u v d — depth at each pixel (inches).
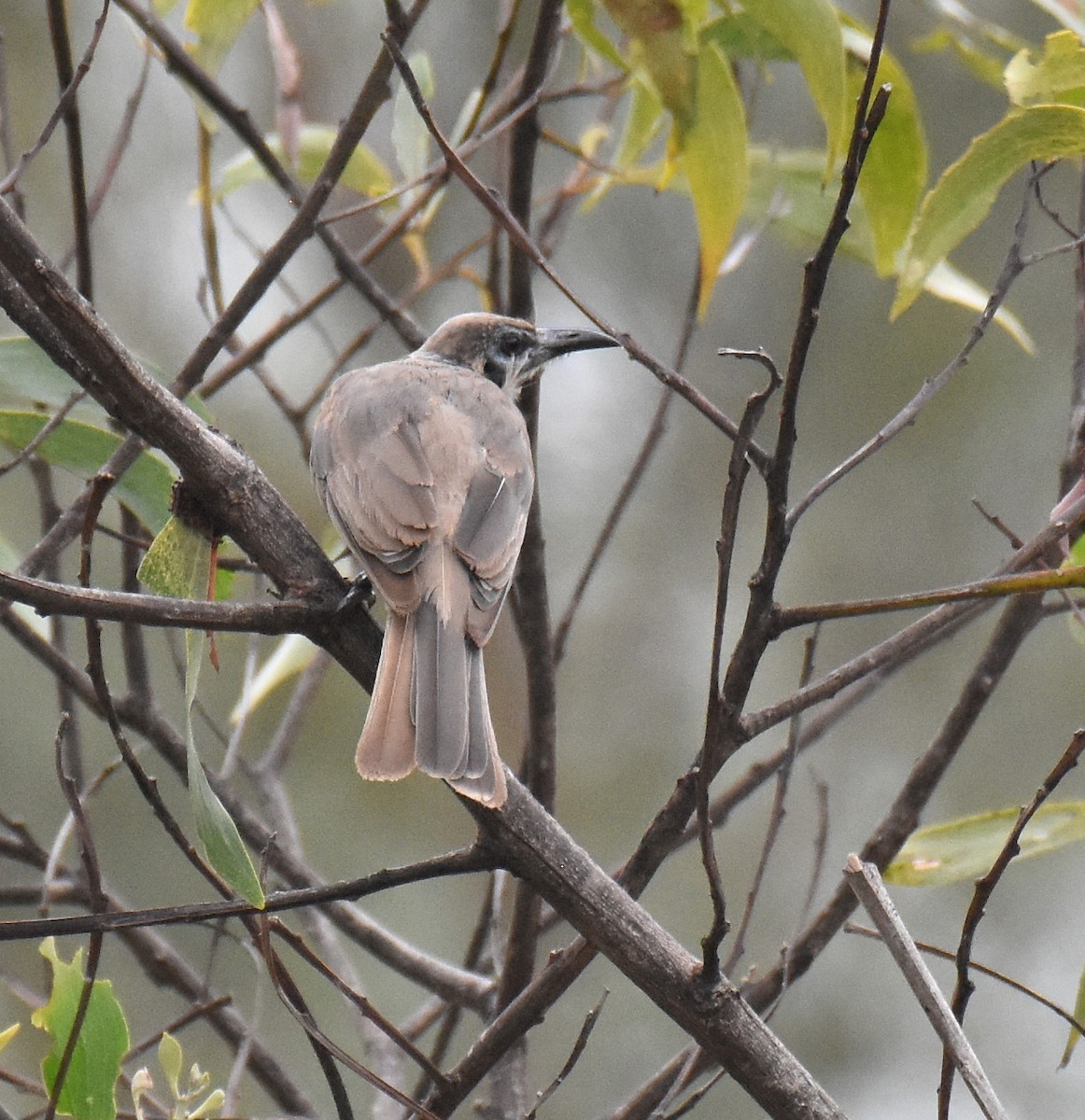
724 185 336.5
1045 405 625.3
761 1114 533.0
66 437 326.0
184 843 276.1
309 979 538.9
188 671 266.5
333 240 374.6
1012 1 585.3
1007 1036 581.6
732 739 267.4
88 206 369.4
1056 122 287.9
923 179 365.4
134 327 614.2
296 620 277.9
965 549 623.2
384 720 276.2
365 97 333.7
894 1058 576.4
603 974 575.8
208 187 382.0
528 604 327.0
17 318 276.5
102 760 554.9
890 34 606.9
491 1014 350.6
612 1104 553.0
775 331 639.8
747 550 634.8
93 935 254.2
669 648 634.2
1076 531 315.6
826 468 631.8
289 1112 353.4
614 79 383.2
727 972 295.0
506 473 332.2
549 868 260.4
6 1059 505.7
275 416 606.2
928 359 629.0
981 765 608.4
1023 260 285.0
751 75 605.0
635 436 647.8
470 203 629.0
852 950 590.2
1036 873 598.5
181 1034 526.3
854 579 625.9
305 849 565.9
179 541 277.9
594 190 453.1
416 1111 260.7
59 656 351.9
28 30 616.7
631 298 644.1
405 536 314.2
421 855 579.2
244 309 336.5
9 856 366.0
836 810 606.9
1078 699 609.6
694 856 601.9
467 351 389.7
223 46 374.3
